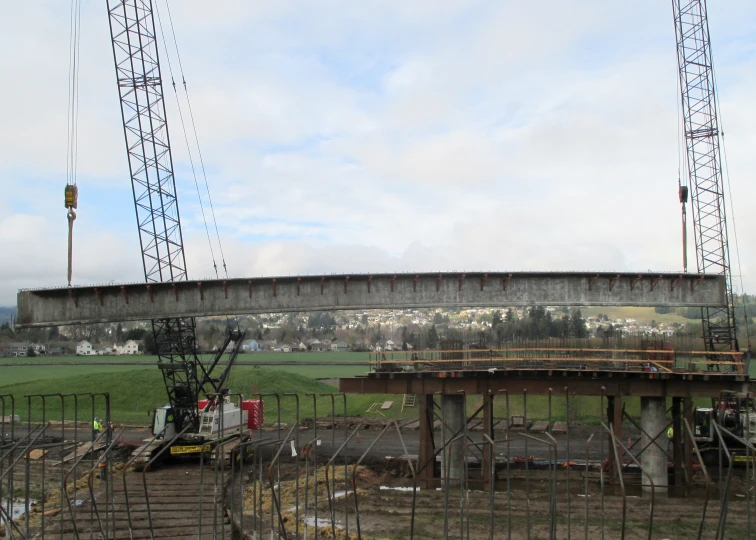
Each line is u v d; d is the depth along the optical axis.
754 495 33.03
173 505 32.88
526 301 42.47
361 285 42.06
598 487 36.59
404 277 42.03
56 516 30.92
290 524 29.59
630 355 40.81
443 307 42.22
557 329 131.00
